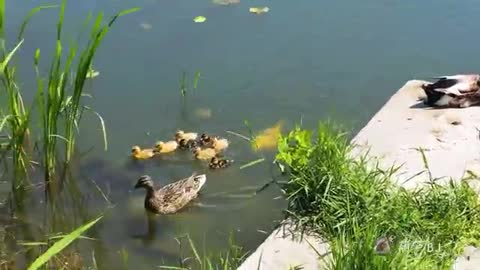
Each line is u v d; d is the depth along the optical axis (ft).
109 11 22.43
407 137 14.64
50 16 22.07
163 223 14.67
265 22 21.91
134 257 13.70
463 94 15.55
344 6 22.81
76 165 16.33
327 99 18.58
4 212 15.12
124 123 17.78
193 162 16.44
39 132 17.06
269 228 14.19
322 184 12.61
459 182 13.10
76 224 14.76
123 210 15.11
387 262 10.47
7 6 22.77
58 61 15.11
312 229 12.32
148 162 16.52
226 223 14.49
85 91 18.85
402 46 20.66
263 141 16.97
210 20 22.06
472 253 11.55
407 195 12.37
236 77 19.48
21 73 19.19
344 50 20.53
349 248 11.12
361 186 12.41
